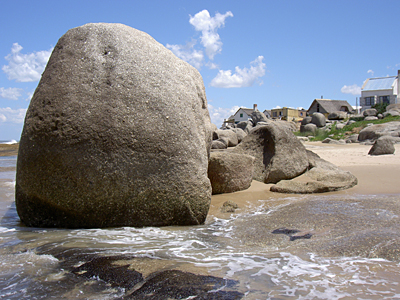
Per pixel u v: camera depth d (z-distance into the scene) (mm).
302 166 7172
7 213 4609
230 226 3836
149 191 3762
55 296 2129
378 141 13148
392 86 46688
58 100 3738
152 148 3762
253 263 2582
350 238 2984
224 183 6012
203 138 4289
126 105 3771
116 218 3779
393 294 2012
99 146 3646
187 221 3922
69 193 3660
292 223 3709
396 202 4449
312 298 1998
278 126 7391
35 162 3688
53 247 3043
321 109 48688
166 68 4105
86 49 3969
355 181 6562
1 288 2244
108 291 2184
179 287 2170
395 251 2609
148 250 2951
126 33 4145
